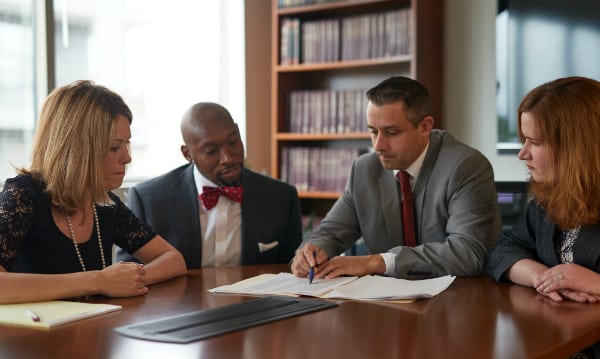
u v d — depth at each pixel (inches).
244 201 92.2
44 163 69.5
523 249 73.4
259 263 92.2
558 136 64.1
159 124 151.3
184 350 45.8
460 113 145.1
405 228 88.4
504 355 45.0
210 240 91.5
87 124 68.9
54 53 129.1
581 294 62.0
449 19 145.7
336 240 91.0
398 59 140.2
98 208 75.5
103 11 139.9
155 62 150.0
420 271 76.0
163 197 91.1
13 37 126.3
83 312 56.0
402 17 140.6
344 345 47.3
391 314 56.9
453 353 45.4
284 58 154.8
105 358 44.1
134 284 64.9
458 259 76.8
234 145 89.4
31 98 129.3
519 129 68.5
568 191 63.9
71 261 71.4
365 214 90.7
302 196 156.4
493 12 140.4
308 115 154.4
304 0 150.4
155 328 51.4
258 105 164.9
